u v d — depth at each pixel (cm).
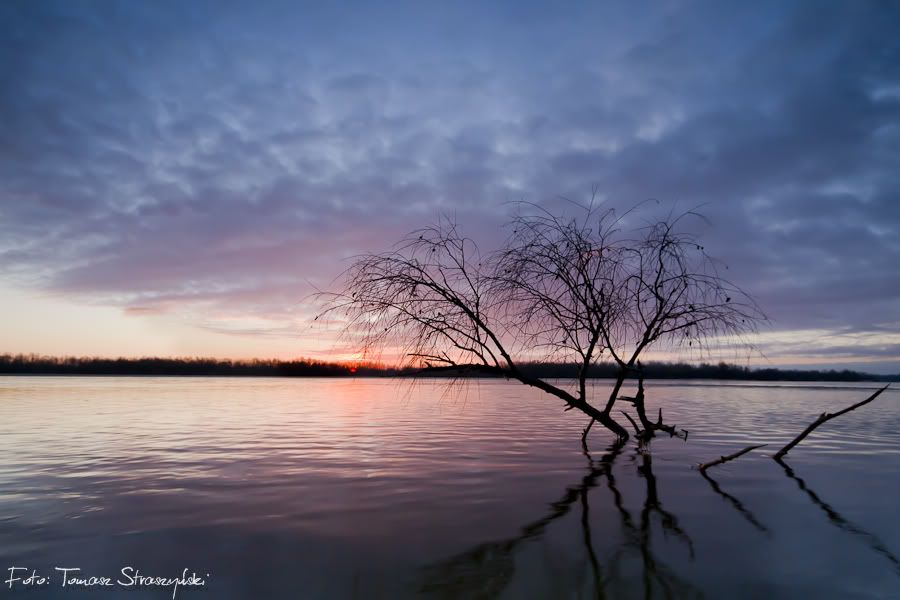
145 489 928
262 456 1248
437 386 5559
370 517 777
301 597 532
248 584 563
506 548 663
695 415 2342
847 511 816
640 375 1345
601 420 1346
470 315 1212
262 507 823
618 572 595
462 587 557
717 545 674
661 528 735
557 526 741
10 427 1809
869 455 1298
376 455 1260
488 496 892
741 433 1703
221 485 958
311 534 707
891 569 603
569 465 1148
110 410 2483
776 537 702
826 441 1533
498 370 1249
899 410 2739
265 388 5238
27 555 637
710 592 548
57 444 1430
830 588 556
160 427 1822
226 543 675
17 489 927
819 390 5650
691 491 931
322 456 1247
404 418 2148
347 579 575
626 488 948
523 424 1922
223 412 2419
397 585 562
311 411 2488
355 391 4622
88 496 883
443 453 1291
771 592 548
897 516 793
